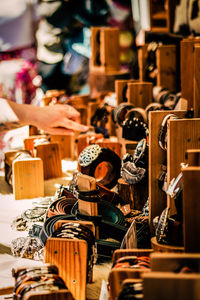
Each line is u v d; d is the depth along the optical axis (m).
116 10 7.33
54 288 1.47
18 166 3.10
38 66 7.41
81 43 7.59
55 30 7.36
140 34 6.07
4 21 6.95
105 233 2.25
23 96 7.25
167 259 1.28
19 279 1.55
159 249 1.86
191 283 1.12
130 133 3.19
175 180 1.85
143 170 2.51
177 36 4.33
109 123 4.03
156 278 1.13
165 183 2.11
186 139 2.07
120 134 3.36
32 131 4.12
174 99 3.47
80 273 1.82
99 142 3.27
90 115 4.22
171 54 4.23
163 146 2.18
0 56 7.07
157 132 2.22
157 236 1.89
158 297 1.13
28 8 7.05
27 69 7.23
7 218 2.76
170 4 4.43
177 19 4.31
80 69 7.65
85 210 2.19
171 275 1.13
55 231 1.98
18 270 1.60
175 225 1.85
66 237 1.88
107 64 5.62
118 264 1.64
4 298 1.74
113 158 2.74
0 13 6.89
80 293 1.83
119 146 3.29
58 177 3.63
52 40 7.39
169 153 2.06
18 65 7.14
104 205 2.43
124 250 1.75
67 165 4.00
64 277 1.83
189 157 1.67
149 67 4.32
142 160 2.52
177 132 2.05
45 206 2.78
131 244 1.94
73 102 4.40
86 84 7.77
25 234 2.51
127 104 3.36
